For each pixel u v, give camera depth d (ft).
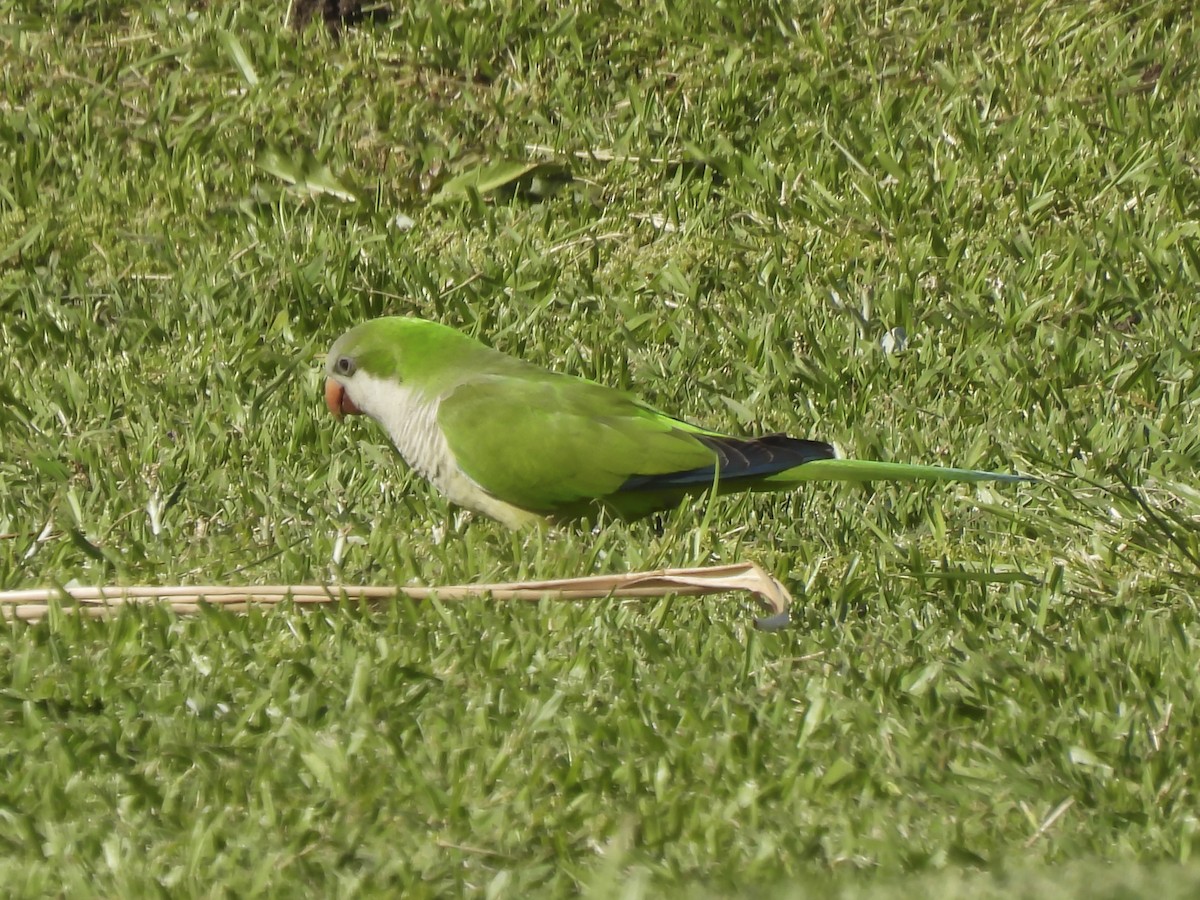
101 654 26.61
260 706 25.13
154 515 32.12
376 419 33.60
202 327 40.55
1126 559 31.01
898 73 49.21
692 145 46.24
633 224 44.83
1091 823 22.63
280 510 32.60
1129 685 26.30
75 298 41.91
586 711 25.30
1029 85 48.29
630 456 30.76
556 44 49.57
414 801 23.13
